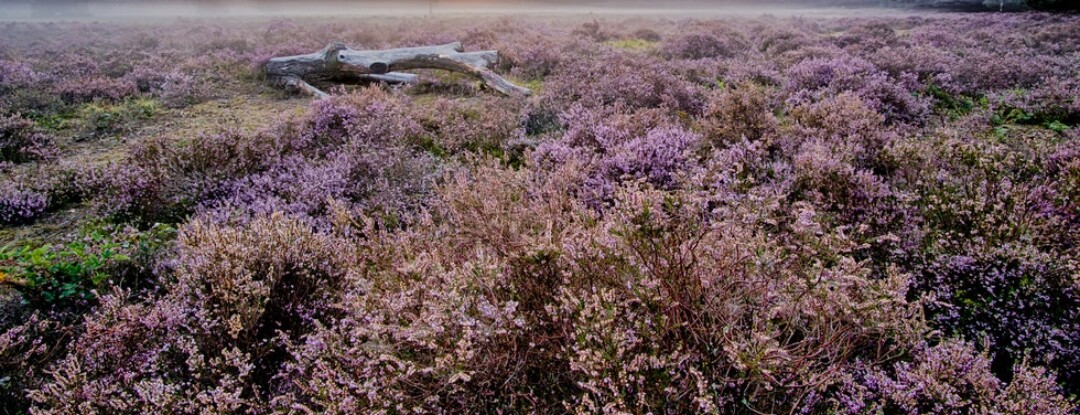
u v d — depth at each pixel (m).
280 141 6.06
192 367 2.40
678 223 2.43
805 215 2.53
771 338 2.10
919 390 2.21
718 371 2.20
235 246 3.07
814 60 9.91
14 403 2.66
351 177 5.12
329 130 6.53
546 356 2.31
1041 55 11.48
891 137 5.43
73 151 6.99
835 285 2.29
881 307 2.33
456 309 2.21
